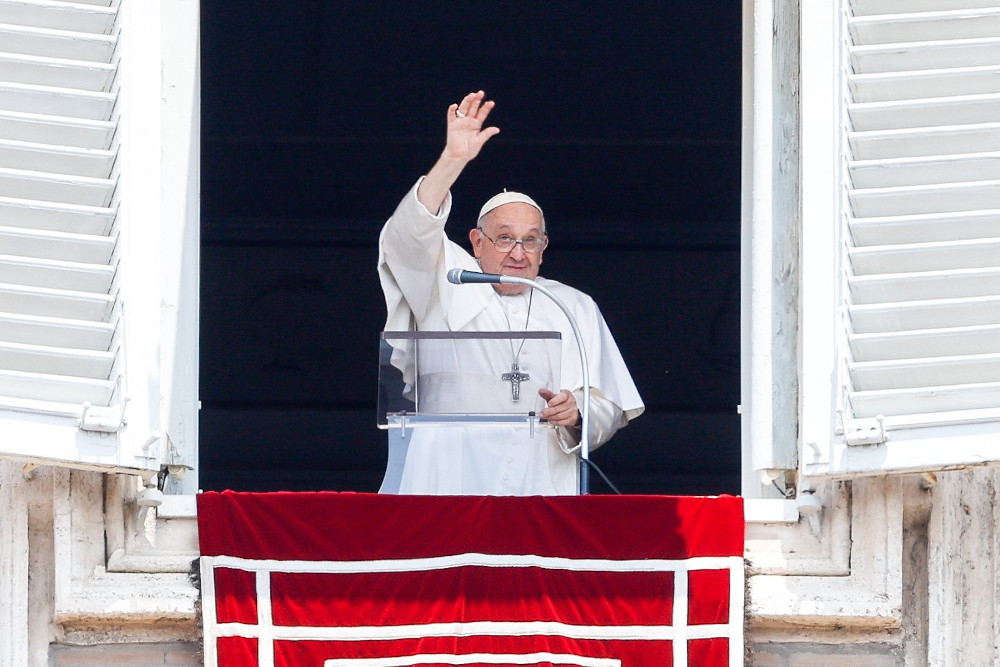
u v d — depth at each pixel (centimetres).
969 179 1920
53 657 1914
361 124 3366
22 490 1927
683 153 3431
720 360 3459
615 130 3403
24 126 1920
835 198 1923
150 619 1902
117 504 1936
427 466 2061
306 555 1895
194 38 2073
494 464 2056
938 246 1902
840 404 1880
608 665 1881
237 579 1891
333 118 3350
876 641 1933
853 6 1969
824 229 1920
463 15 3209
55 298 1891
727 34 3234
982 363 1881
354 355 3438
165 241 2012
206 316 3422
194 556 1931
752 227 2047
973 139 1923
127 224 1912
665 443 3431
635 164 3453
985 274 1894
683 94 3338
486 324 2277
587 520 1905
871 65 1952
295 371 3434
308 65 3272
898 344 1892
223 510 1906
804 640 1931
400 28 3225
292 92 3303
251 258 3422
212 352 3422
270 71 3269
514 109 3384
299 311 3431
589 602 1892
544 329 2292
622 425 2358
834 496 1956
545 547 1900
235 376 3425
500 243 2302
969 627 1919
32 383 1867
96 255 1909
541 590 1889
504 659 1875
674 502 1914
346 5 3180
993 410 1864
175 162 2038
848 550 1942
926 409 1877
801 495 1959
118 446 1862
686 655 1886
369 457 3422
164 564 1922
